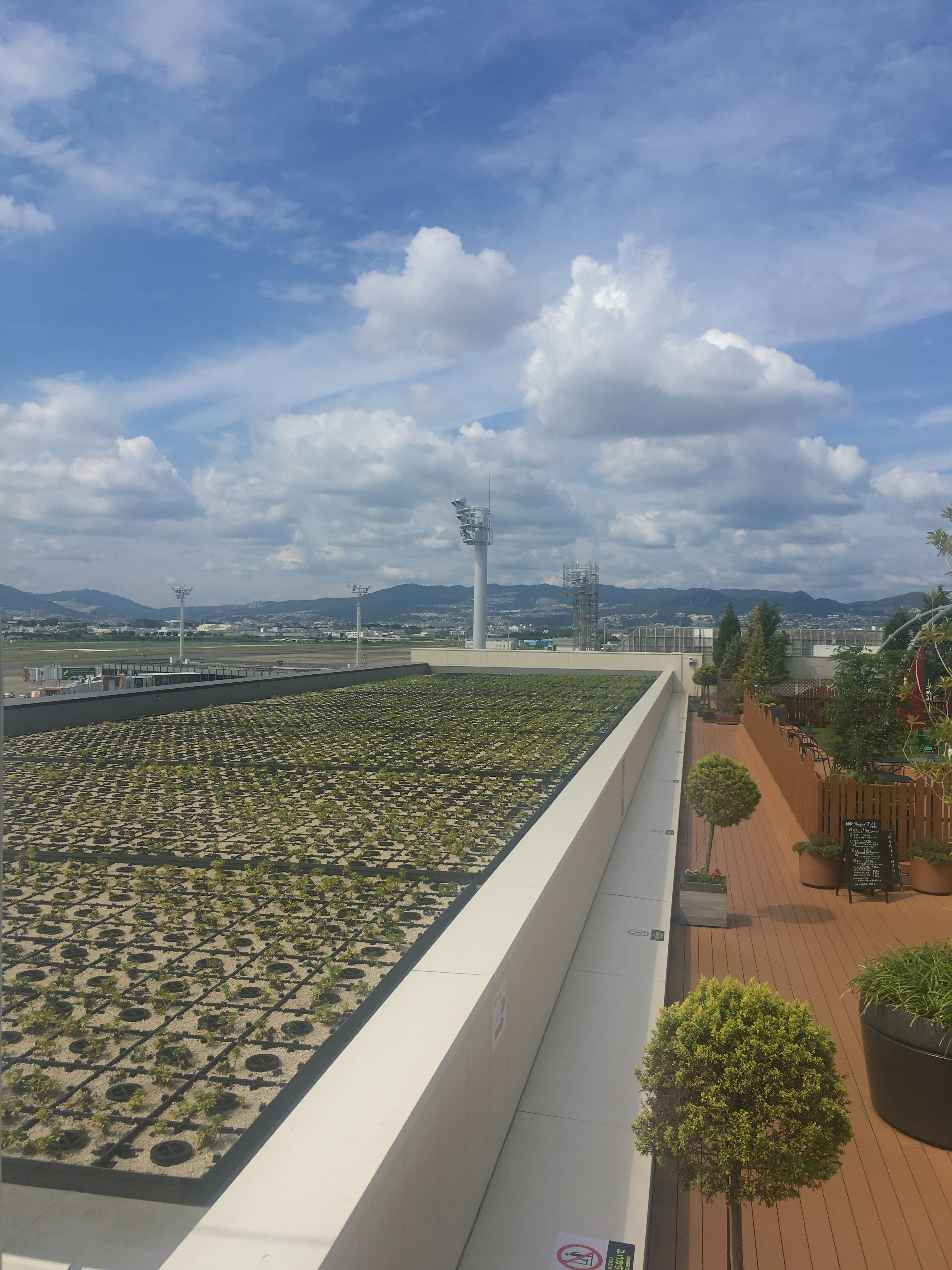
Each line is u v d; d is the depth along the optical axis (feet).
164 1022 15.74
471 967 16.88
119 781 37.58
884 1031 20.25
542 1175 16.81
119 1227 10.64
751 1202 13.60
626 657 133.59
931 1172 18.81
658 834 44.91
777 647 143.54
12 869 24.44
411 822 30.73
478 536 229.66
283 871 24.72
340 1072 12.82
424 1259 12.51
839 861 39.22
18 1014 15.85
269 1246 9.25
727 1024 13.34
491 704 77.46
